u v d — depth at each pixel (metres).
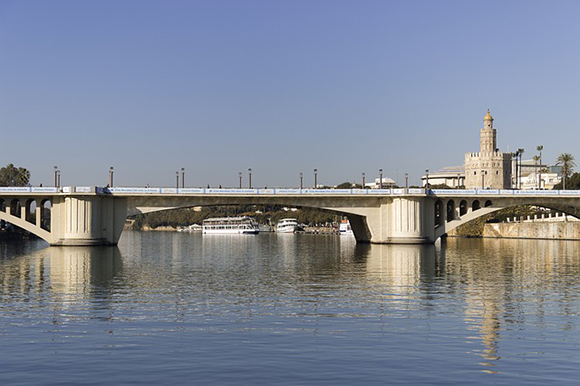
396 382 28.41
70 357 32.34
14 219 131.00
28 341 35.88
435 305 49.19
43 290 58.34
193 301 51.41
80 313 45.22
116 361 31.59
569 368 30.78
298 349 34.09
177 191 135.25
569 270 79.44
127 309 47.12
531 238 199.38
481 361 31.88
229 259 102.75
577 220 186.12
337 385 27.97
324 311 46.19
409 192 143.38
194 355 32.78
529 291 58.09
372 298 53.19
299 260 99.44
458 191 146.88
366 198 145.00
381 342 35.81
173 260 99.62
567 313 45.59
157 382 28.27
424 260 97.56
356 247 139.38
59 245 130.75
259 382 28.30
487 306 48.81
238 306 48.62
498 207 149.62
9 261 91.56
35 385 27.83
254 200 139.62
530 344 35.59
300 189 140.75
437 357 32.56
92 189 129.25
